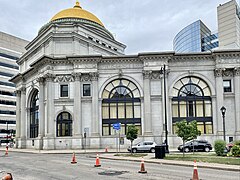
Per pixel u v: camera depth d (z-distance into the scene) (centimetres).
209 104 4719
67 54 5138
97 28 6250
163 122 4578
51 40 5144
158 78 4703
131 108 4781
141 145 3825
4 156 3475
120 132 4716
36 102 5522
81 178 1519
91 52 5509
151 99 4672
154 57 4700
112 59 4794
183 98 4728
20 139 5709
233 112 4616
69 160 2697
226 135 4525
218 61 4656
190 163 2139
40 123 4900
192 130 2741
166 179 1438
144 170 1705
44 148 4691
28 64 6138
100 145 4647
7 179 705
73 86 4816
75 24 5491
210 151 3703
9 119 10869
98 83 4803
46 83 4847
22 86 5812
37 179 1522
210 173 1661
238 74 4628
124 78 4806
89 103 4772
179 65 4759
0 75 10800
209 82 4706
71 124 4797
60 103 4797
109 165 2175
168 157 2645
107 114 4784
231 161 2155
